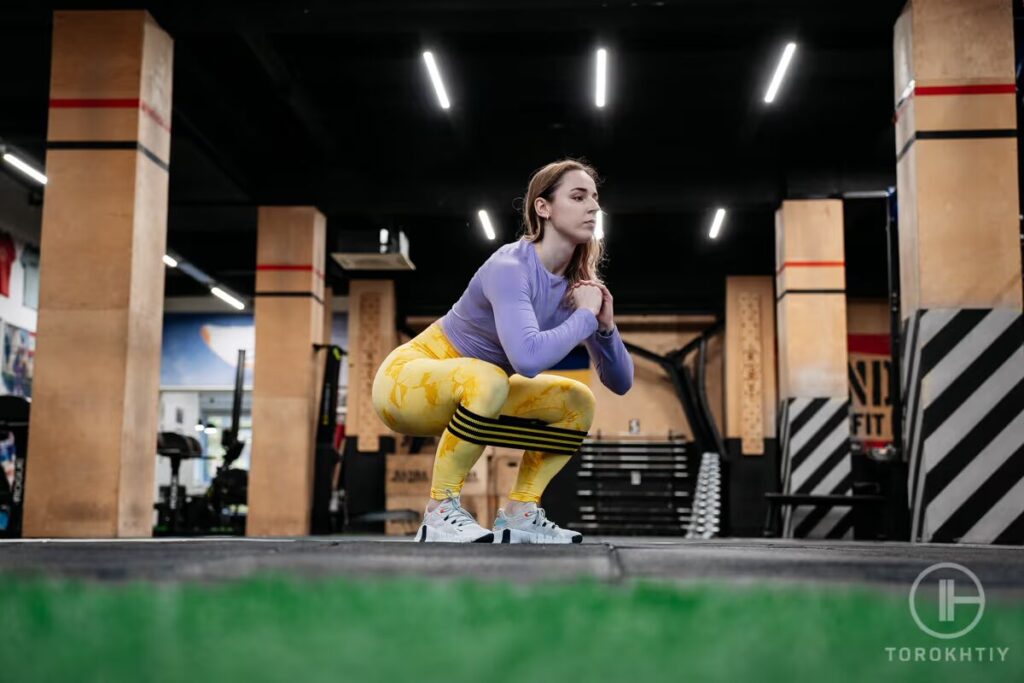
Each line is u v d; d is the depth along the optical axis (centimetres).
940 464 781
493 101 1323
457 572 150
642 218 1736
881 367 2023
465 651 91
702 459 1878
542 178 348
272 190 1480
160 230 962
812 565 169
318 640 95
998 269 805
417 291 2020
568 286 356
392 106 1337
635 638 96
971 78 827
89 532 872
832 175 1412
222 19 942
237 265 1964
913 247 827
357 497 1964
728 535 1827
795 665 87
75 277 901
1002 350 794
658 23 945
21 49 1119
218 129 1321
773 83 1109
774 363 1911
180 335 2472
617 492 2002
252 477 1473
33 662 87
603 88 1120
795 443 1409
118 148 913
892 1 876
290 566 156
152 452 941
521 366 321
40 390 891
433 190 1455
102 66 921
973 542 767
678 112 1361
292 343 1476
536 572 152
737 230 1822
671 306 2014
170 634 97
